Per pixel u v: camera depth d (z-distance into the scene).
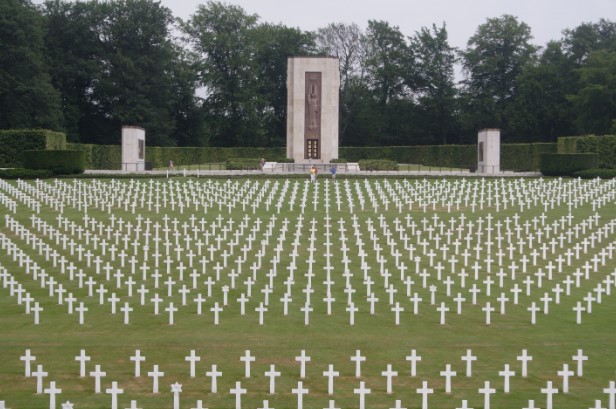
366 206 51.38
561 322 26.22
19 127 85.81
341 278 33.06
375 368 20.91
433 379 19.94
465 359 20.03
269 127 114.31
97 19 100.00
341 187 60.12
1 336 24.11
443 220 46.38
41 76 88.25
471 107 110.44
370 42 118.38
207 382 19.58
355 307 28.12
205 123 109.56
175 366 21.02
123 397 18.48
